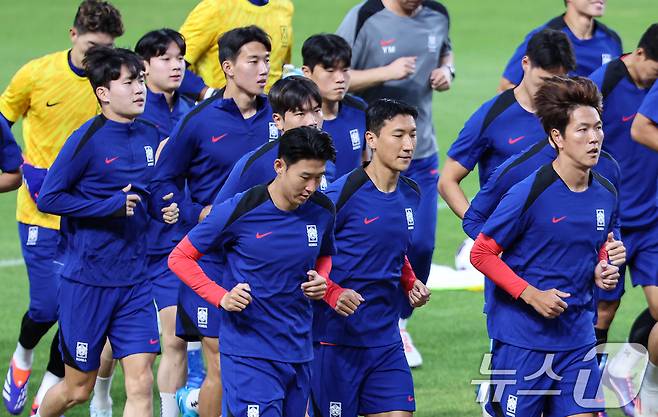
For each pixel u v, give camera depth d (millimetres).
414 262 34812
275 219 23109
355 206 24516
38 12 102000
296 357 23469
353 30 35844
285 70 32875
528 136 28109
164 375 29312
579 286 23781
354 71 34688
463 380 32844
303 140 22203
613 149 30609
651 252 30609
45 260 31328
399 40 35625
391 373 25016
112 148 26203
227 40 27828
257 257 23125
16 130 65375
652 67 29672
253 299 23219
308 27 96688
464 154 28797
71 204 25844
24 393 30984
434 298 40781
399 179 25125
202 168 28297
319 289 22938
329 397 25078
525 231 23594
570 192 23422
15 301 40188
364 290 24766
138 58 26328
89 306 26203
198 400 27562
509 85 34188
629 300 40969
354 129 30188
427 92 36031
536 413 24172
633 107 30234
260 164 25500
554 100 23125
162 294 29719
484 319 38438
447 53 36812
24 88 31562
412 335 36781
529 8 110500
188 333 27094
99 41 31172
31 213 31656
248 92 27891
